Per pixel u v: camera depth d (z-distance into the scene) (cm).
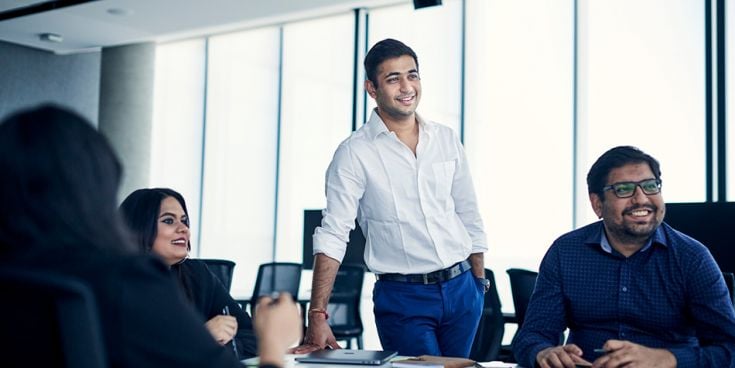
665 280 217
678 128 655
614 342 189
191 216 939
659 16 671
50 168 98
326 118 852
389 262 268
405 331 263
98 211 102
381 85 258
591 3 701
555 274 232
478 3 749
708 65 581
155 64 906
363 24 766
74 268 97
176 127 956
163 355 101
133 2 727
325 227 261
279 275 643
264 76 891
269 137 888
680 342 219
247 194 903
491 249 753
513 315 462
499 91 748
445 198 269
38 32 846
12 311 95
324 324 251
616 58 689
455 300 266
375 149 264
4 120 101
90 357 93
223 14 766
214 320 215
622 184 210
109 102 901
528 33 741
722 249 330
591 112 693
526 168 741
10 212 97
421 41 771
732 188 578
